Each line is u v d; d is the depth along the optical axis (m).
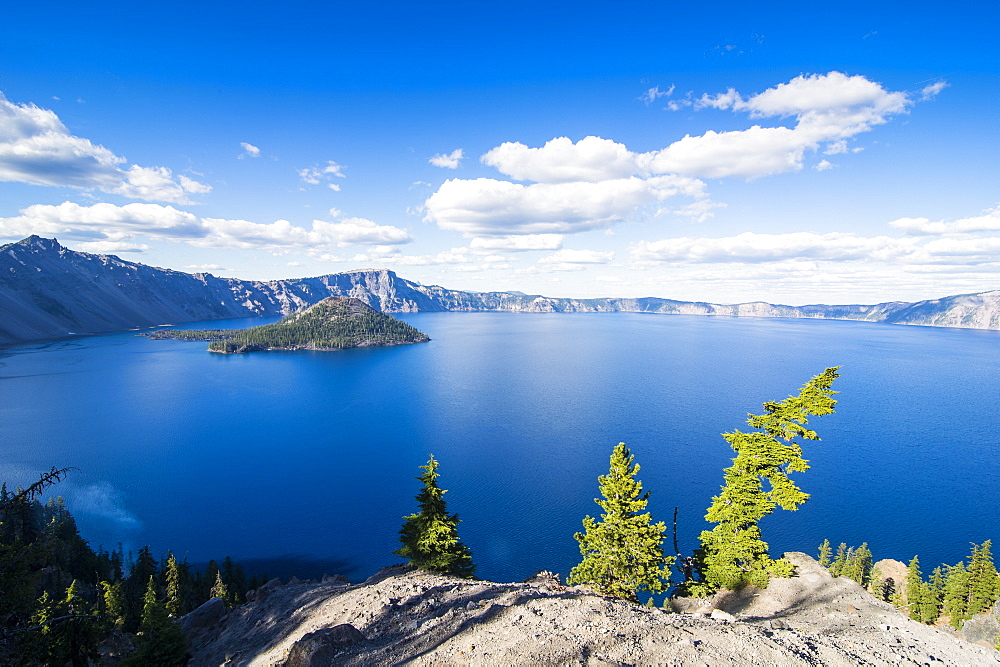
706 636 21.95
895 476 134.25
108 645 43.28
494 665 19.28
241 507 118.62
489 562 90.94
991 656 23.16
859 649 22.59
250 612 39.94
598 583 37.97
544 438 166.62
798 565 38.12
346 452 157.75
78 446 164.38
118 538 104.19
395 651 22.31
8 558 18.78
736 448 39.44
